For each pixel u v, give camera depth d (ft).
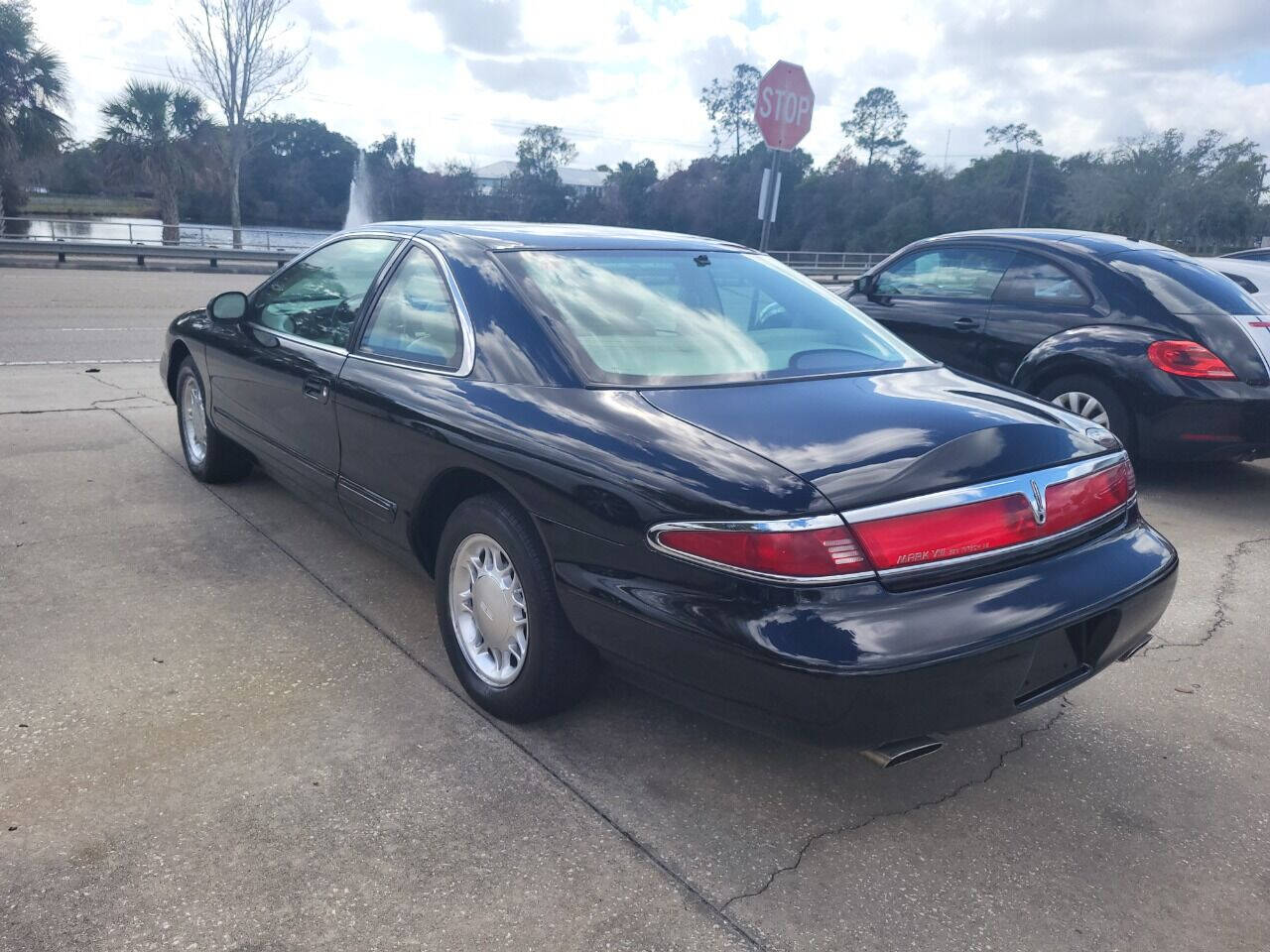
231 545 13.99
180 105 112.27
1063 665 8.09
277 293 14.15
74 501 15.65
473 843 7.84
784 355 10.12
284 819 8.00
